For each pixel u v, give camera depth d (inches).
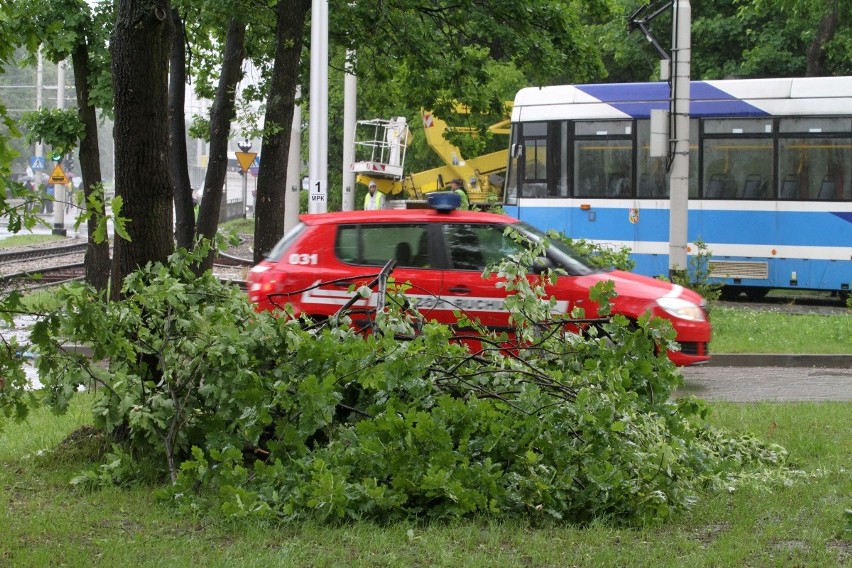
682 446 291.0
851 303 816.3
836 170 910.4
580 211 970.7
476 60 889.5
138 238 329.4
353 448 266.1
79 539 241.3
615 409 274.8
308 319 328.2
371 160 1576.0
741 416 408.2
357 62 906.7
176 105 773.9
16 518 256.2
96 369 293.1
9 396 231.1
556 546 238.2
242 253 1476.4
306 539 241.6
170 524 256.1
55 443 348.8
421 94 913.5
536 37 852.6
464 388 289.7
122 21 324.5
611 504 262.2
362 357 284.8
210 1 724.7
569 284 473.7
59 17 678.5
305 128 1557.6
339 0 831.7
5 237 1859.0
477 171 1416.1
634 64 1544.0
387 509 259.0
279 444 276.2
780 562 222.8
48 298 238.2
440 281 469.7
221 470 269.3
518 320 312.0
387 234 478.3
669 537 249.0
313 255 477.4
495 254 474.0
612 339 312.7
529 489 259.8
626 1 1480.1
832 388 513.3
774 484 299.1
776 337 649.6
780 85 923.4
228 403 284.0
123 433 327.9
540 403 276.1
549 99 983.0
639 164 956.6
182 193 781.3
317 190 724.7
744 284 930.7
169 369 290.5
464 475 260.2
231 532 249.8
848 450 348.2
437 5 873.5
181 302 301.6
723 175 934.4
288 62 704.4
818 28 1264.8
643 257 956.0
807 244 917.2
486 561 224.7
